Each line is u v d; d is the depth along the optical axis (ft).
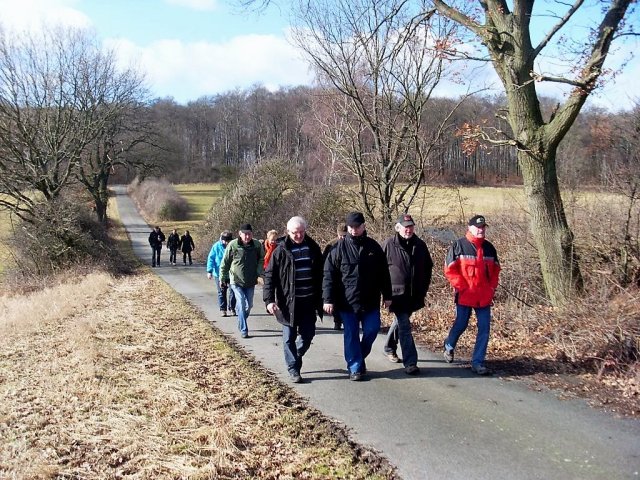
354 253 21.04
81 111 97.14
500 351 24.71
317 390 20.15
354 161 52.42
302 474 13.91
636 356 20.88
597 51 25.11
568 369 21.63
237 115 292.20
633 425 16.44
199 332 30.27
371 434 16.19
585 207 31.81
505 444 15.34
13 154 83.15
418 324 30.89
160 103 297.94
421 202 48.60
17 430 15.76
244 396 19.36
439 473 13.80
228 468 14.07
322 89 54.60
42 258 75.20
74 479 13.30
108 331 29.60
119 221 172.24
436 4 31.42
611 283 26.23
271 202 86.28
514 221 36.24
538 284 30.07
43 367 22.33
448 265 22.31
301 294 21.27
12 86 83.71
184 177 276.21
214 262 37.42
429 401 18.80
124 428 16.06
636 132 33.50
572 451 14.83
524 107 27.48
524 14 27.12
